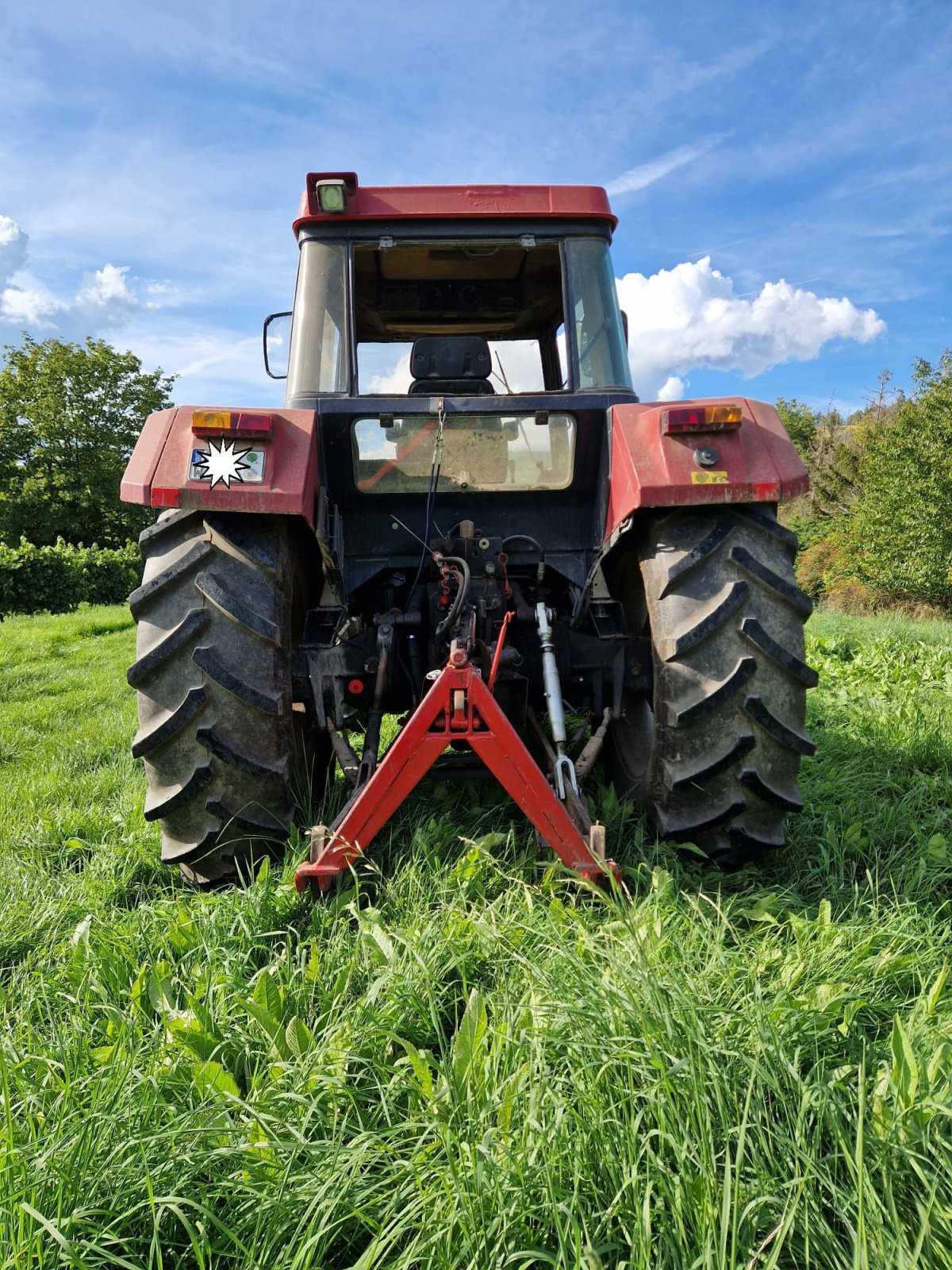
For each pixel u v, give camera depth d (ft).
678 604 8.29
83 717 18.95
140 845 9.71
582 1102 4.81
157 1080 5.28
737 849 8.50
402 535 10.45
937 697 18.02
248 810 8.25
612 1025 5.34
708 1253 3.96
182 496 7.95
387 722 14.46
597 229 10.43
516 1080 4.98
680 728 8.20
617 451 8.75
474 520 10.43
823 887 8.41
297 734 10.16
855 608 66.85
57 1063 5.38
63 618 48.26
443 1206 4.28
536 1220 4.36
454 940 6.85
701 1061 4.96
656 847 8.62
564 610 11.30
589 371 10.25
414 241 10.25
